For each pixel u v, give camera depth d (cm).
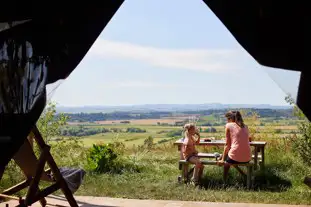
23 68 409
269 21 373
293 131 959
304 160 933
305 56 367
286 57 371
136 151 1166
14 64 408
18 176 838
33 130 527
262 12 374
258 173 879
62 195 753
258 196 731
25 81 409
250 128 1166
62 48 415
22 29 408
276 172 888
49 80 416
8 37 407
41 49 412
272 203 690
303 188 789
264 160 949
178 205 677
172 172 952
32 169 577
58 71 416
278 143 1118
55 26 413
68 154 1050
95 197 734
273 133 1146
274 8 372
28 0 407
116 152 1026
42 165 528
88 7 414
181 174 895
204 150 1128
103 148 965
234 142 814
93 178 873
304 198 714
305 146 931
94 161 951
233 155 810
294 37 369
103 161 948
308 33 366
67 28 414
